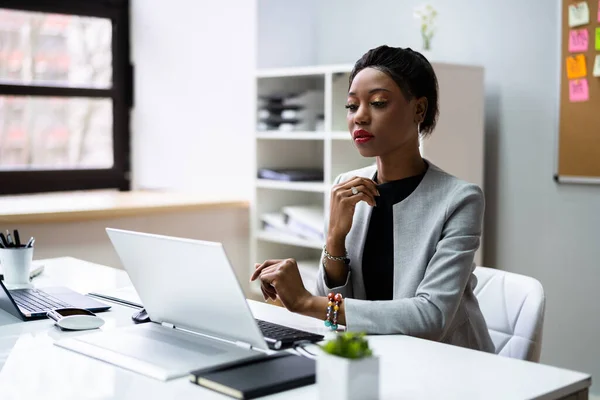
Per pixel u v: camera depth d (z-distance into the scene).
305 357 1.34
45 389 1.22
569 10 3.06
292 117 3.69
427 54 3.38
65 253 3.48
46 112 4.20
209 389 1.21
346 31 3.91
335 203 1.77
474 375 1.29
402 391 1.20
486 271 2.00
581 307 3.11
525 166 3.27
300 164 4.02
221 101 4.07
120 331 1.56
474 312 1.74
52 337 1.56
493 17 3.32
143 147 4.46
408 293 1.69
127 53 4.45
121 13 4.41
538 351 1.85
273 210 3.96
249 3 3.86
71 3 4.19
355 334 1.13
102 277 2.26
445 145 3.13
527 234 3.28
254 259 3.93
